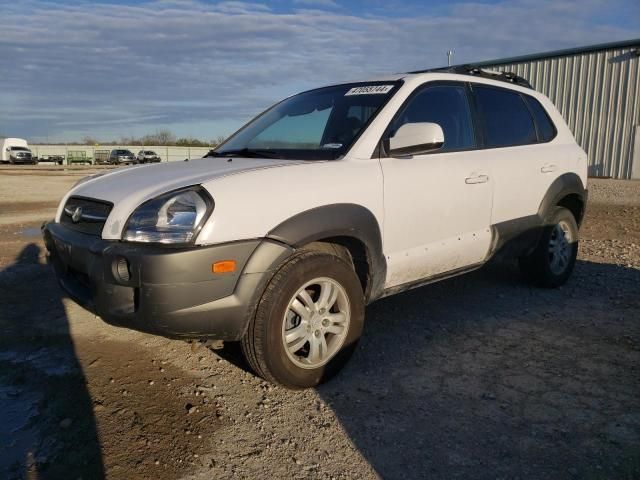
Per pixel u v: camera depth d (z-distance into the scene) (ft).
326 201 10.38
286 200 9.86
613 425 9.30
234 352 12.43
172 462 8.37
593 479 7.89
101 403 10.12
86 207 10.49
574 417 9.58
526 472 8.09
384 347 12.74
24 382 10.96
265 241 9.48
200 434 9.12
